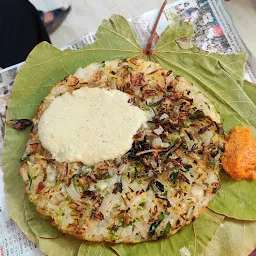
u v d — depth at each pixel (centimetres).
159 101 23
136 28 27
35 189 22
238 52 26
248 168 22
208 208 22
